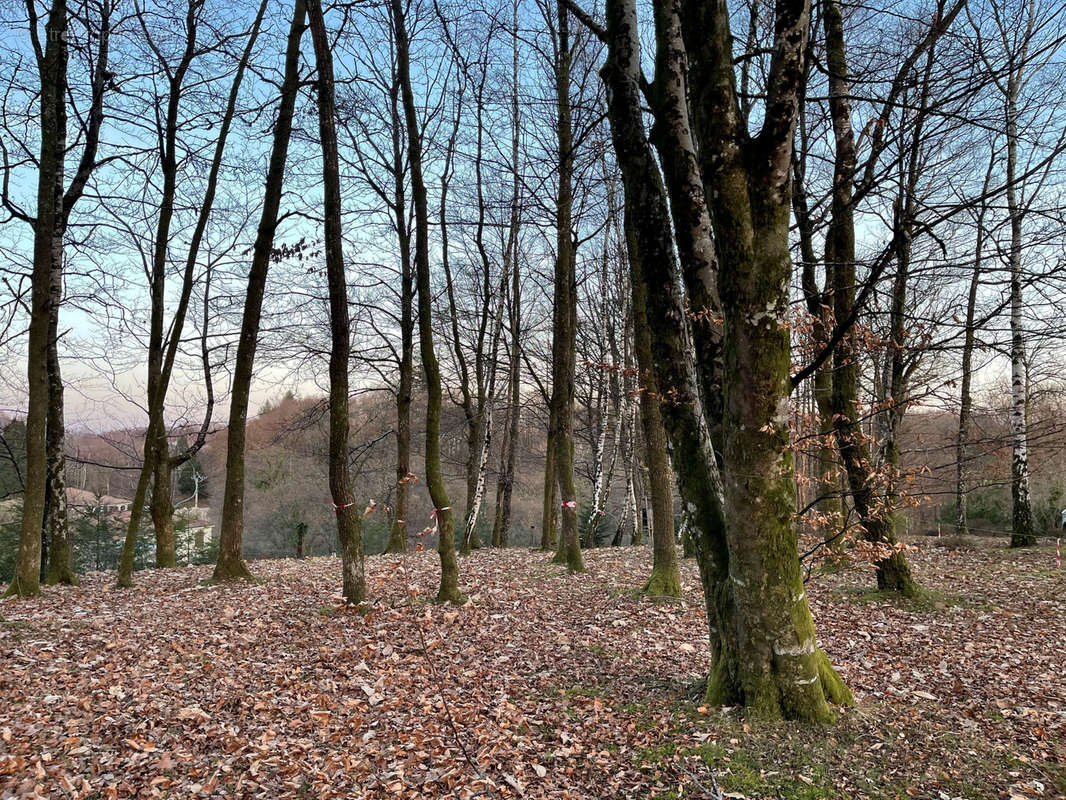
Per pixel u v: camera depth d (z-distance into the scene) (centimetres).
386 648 727
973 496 2345
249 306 1125
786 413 461
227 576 1112
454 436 2759
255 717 545
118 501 2967
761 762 443
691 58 459
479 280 2111
